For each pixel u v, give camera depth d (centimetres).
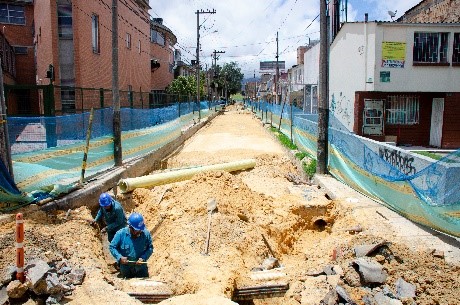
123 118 1630
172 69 5369
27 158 959
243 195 1141
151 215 1084
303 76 3969
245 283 700
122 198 1179
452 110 2092
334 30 2316
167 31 4734
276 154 1992
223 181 1179
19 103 2259
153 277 729
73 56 2052
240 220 971
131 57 2984
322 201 1134
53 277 586
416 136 2203
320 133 1430
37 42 2597
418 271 643
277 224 1022
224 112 6812
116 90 1374
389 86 2086
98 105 2175
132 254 734
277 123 3172
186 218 969
